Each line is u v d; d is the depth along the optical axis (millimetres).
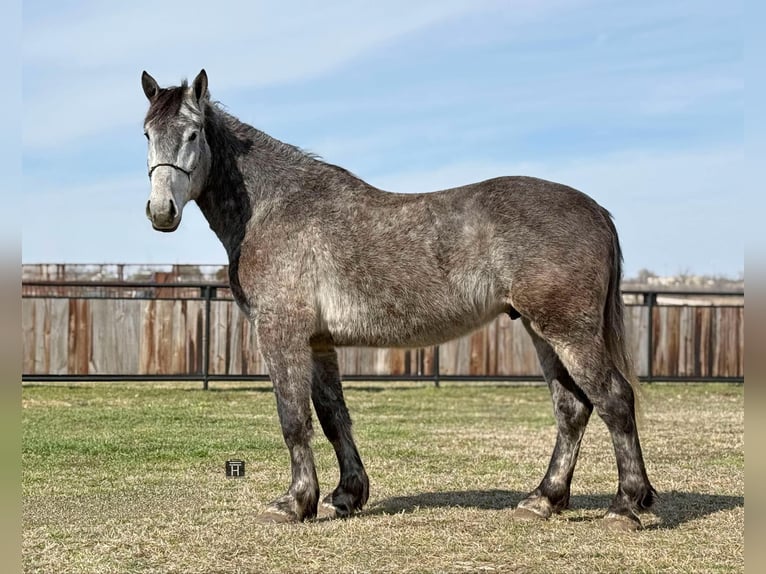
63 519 5832
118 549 5094
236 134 6105
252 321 5895
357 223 5773
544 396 14141
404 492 6805
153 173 5629
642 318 15398
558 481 5930
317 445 9219
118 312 14164
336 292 5727
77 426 10289
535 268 5375
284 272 5734
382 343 5809
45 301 13961
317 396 6145
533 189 5598
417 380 14992
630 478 5492
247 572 4668
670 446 9078
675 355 15422
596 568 4742
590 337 5375
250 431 10016
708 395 14344
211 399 13102
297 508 5754
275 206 5898
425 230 5637
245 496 6562
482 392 14562
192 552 5027
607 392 5395
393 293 5637
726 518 5852
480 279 5539
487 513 6012
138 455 8367
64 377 13859
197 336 14352
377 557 4941
